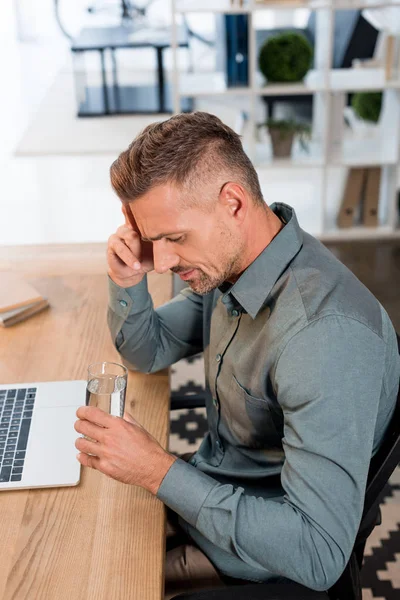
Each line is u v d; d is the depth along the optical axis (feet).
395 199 12.99
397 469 7.61
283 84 12.92
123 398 3.88
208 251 3.63
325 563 3.34
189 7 12.12
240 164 3.59
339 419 3.39
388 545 6.63
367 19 14.42
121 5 22.47
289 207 4.01
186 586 4.19
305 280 3.73
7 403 4.44
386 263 12.22
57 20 22.88
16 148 16.53
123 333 4.71
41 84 21.35
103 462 3.58
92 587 3.24
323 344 3.47
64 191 15.62
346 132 14.26
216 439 4.55
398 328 10.27
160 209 3.49
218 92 12.53
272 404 3.96
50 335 5.23
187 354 5.08
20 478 3.85
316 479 3.36
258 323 3.91
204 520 3.51
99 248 8.96
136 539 3.50
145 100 18.61
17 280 5.79
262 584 3.53
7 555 3.41
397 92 12.62
